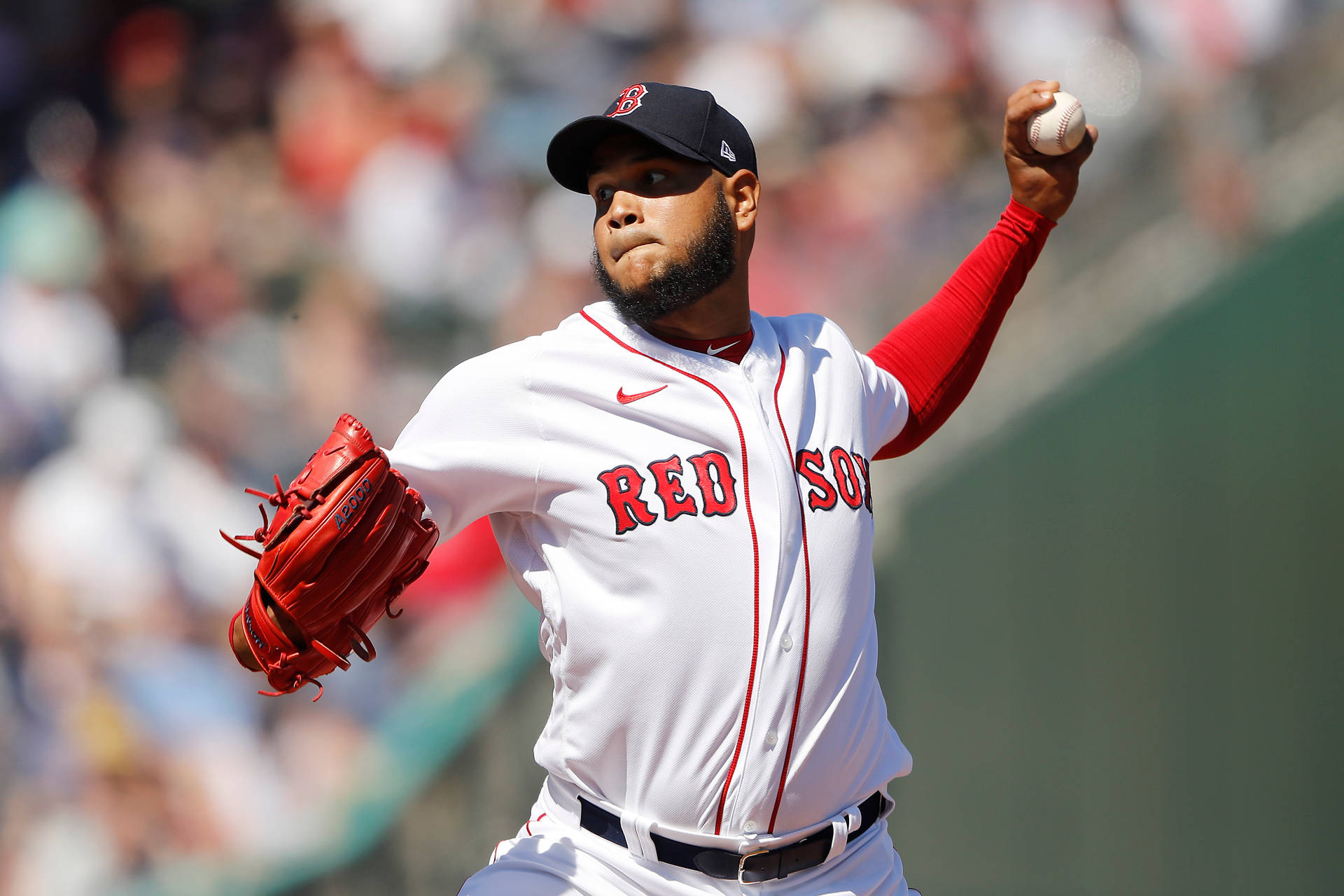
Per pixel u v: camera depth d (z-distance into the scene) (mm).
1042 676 21000
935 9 24562
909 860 20453
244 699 20391
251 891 19328
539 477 6633
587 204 24031
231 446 21938
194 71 26156
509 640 20188
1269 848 21234
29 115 25641
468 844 19828
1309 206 21562
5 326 21922
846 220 22484
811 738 6520
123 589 20297
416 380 23094
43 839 19297
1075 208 21578
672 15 25797
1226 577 21375
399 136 24531
